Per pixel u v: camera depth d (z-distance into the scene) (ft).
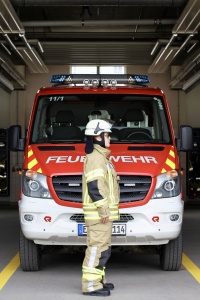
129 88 31.09
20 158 87.45
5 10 45.47
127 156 27.68
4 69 68.49
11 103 85.92
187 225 53.26
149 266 30.30
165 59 70.33
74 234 26.17
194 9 46.26
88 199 23.41
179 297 23.12
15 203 87.15
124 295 23.43
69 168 26.58
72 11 65.36
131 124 30.04
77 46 70.23
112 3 45.60
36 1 46.03
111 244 26.55
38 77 85.25
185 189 87.45
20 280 26.48
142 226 26.35
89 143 23.30
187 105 86.99
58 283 25.80
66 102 30.42
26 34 68.23
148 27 70.90
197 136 87.20
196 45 67.51
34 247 27.91
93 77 32.48
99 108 30.35
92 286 23.34
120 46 70.38
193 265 30.60
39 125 29.84
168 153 28.27
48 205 26.35
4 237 43.32
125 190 26.37
